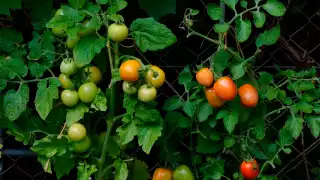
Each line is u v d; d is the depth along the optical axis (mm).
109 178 1584
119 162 1535
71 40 1462
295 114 1550
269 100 1574
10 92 1465
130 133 1487
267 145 1578
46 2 1514
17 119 1514
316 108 1539
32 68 1483
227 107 1517
